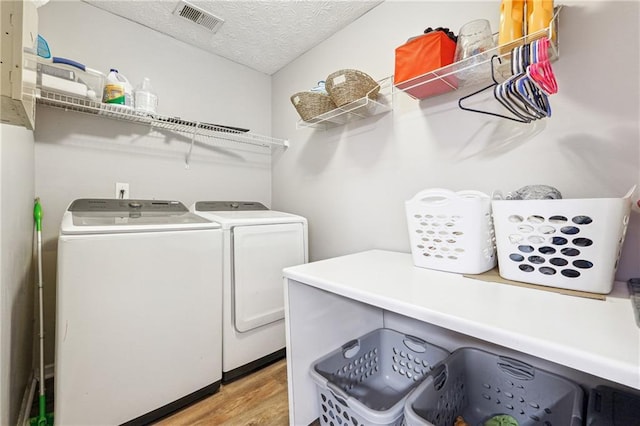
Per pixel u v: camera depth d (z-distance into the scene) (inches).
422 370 54.2
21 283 47.7
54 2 63.7
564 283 33.4
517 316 26.5
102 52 69.6
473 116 52.2
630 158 37.2
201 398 57.8
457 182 54.6
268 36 80.6
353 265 49.6
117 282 47.8
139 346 50.0
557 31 41.2
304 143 89.6
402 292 34.1
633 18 36.9
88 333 45.3
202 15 72.0
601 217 30.8
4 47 25.7
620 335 22.4
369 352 57.9
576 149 41.1
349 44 75.0
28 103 31.5
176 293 54.2
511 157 47.6
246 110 97.2
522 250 36.3
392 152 65.6
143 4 68.3
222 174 91.8
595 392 37.1
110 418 47.2
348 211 76.2
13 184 38.7
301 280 43.1
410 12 61.8
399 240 64.7
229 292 62.7
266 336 69.4
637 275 36.8
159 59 78.6
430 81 49.3
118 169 72.3
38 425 47.3
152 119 70.9
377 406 52.7
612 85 38.3
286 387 61.4
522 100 35.6
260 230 68.1
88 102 59.4
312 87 86.4
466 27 45.8
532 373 42.9
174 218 63.1
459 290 34.7
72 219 50.8
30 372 58.5
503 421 43.1
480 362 47.8
